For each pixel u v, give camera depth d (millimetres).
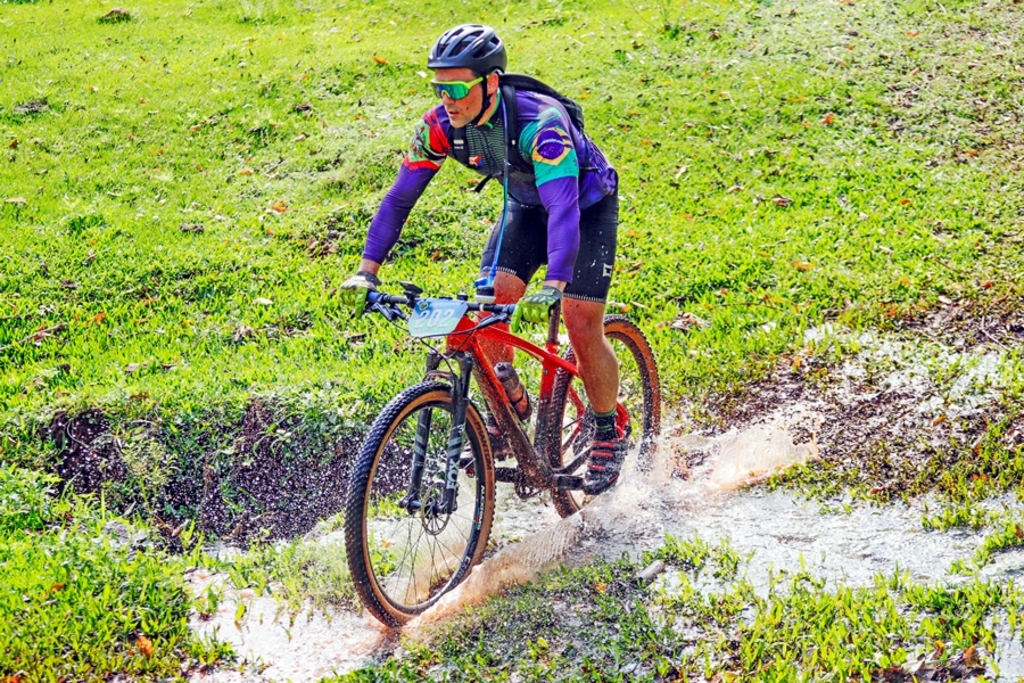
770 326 6734
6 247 8758
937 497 4875
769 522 4844
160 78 12664
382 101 11641
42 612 4145
